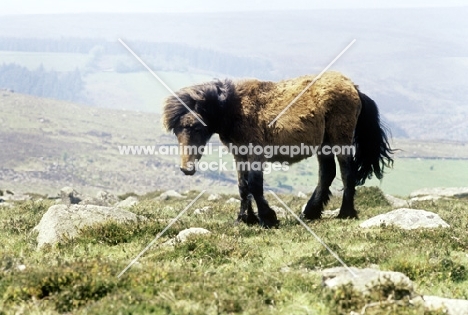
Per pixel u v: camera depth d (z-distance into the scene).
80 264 10.88
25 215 20.31
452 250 13.83
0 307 9.34
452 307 9.35
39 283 9.95
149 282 10.23
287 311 9.37
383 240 14.49
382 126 19.78
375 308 9.04
